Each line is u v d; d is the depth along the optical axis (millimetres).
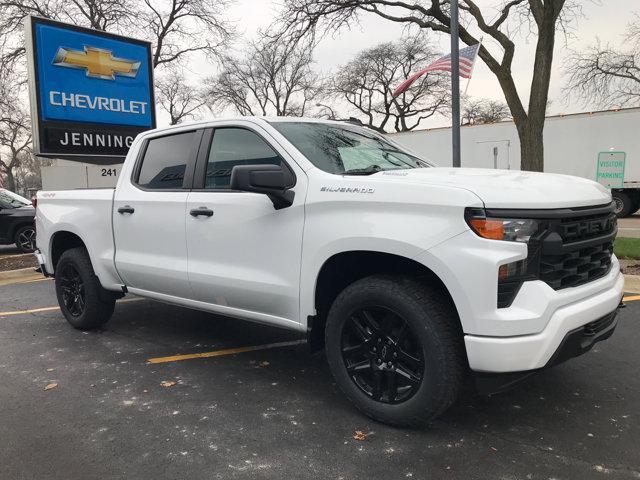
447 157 19562
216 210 4023
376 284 3225
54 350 5070
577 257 3090
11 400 3914
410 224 3021
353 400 3457
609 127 16703
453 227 2887
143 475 2891
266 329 5625
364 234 3162
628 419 3414
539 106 12500
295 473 2875
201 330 5637
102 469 2957
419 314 3033
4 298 7730
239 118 4113
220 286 4031
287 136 3834
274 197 3547
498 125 18312
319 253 3404
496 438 3201
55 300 7422
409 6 15836
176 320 6051
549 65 12375
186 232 4262
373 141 4441
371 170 3750
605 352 4625
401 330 3180
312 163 3631
